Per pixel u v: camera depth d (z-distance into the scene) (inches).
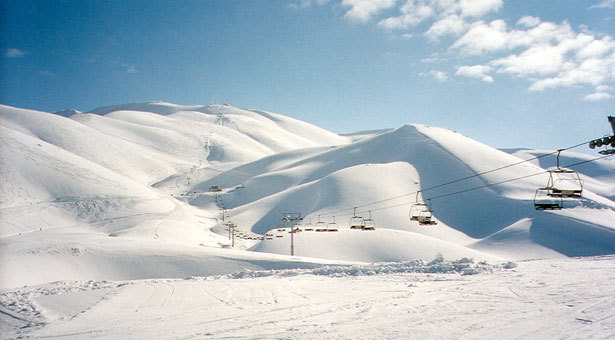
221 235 4471.0
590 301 504.4
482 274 788.6
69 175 4842.5
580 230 3393.2
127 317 546.6
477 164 5634.8
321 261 2075.5
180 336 432.8
